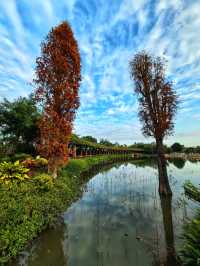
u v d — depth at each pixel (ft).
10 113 67.82
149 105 50.37
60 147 47.16
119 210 36.76
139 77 51.93
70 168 68.39
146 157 241.14
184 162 162.71
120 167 120.16
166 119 49.11
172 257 20.99
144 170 102.01
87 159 110.22
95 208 38.04
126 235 26.27
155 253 21.90
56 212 32.71
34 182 36.91
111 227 28.99
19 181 35.81
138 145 326.65
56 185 41.63
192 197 45.09
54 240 25.40
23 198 28.73
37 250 23.16
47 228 28.58
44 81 49.75
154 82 50.49
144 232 27.20
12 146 72.54
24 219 24.72
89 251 22.75
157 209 36.94
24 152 73.67
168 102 49.34
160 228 28.35
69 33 52.39
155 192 50.70
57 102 49.01
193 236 18.38
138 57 52.49
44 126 47.73
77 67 52.47
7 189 30.35
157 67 50.83
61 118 48.39
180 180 68.59
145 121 51.37
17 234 22.36
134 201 42.70
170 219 31.73
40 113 73.20
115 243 24.36
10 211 23.86
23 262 21.07
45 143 47.57
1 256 19.62
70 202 41.42
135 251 22.52
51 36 51.60
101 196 47.29
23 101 71.67
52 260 21.31
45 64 50.39
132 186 58.90
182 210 35.99
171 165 133.49
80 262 20.74
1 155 65.26
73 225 29.91
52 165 47.39
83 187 57.36
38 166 55.06
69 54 51.80
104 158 148.56
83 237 26.08
